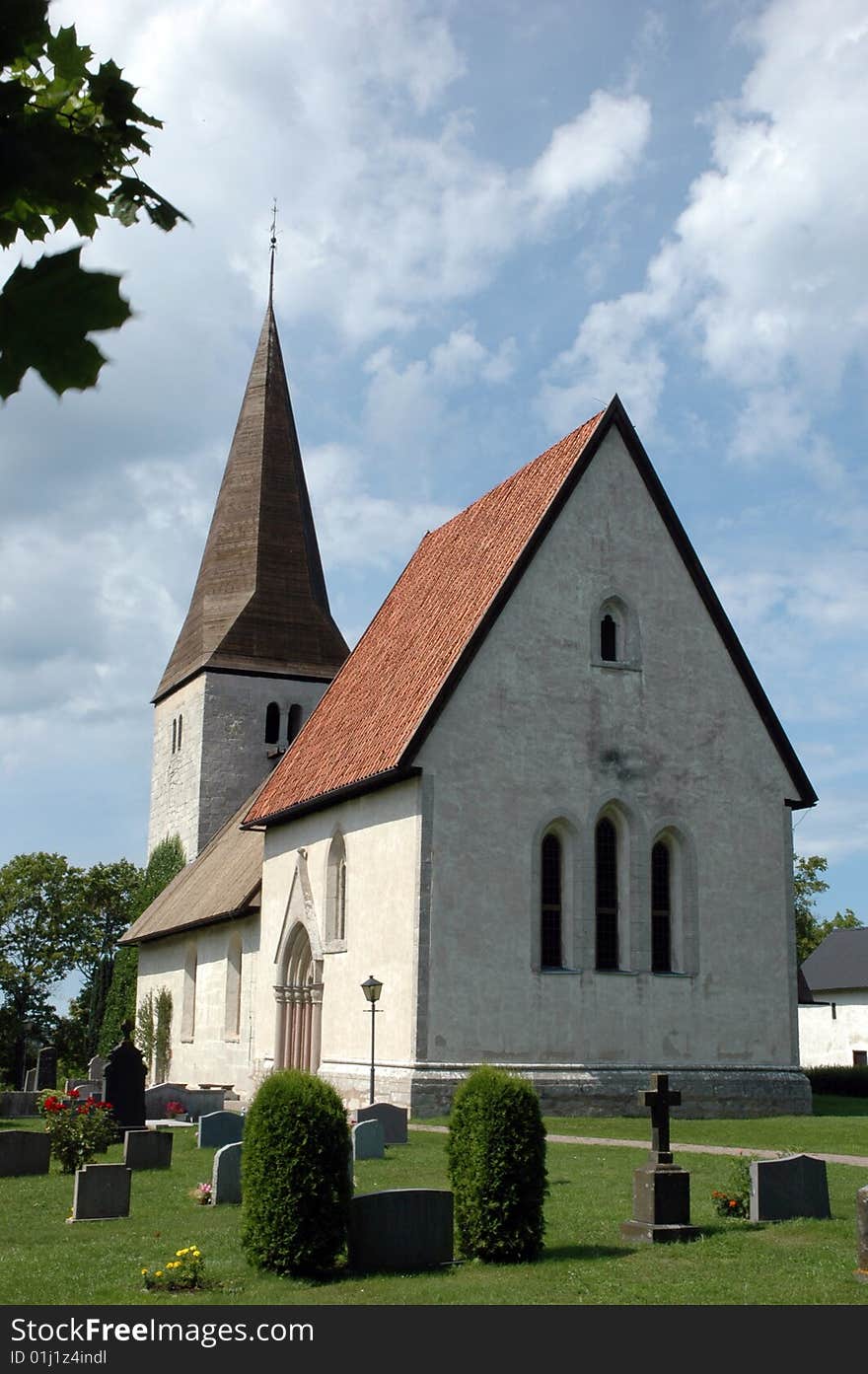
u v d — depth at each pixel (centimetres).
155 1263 1603
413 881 3397
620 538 3800
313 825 4103
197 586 6881
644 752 3709
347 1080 3591
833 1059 7762
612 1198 1994
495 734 3519
